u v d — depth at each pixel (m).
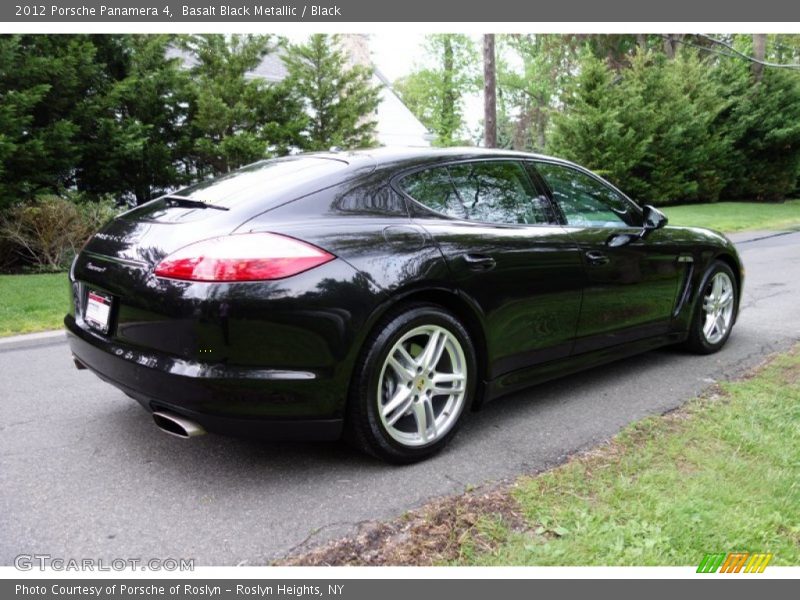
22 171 9.95
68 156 10.59
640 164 22.64
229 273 2.37
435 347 2.87
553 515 2.36
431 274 2.76
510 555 2.14
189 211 2.79
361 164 2.97
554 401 3.68
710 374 4.13
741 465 2.71
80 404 3.69
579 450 2.97
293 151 14.62
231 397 2.39
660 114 22.48
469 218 3.12
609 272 3.64
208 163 14.20
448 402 2.98
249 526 2.35
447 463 2.87
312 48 15.34
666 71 23.91
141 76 12.44
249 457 2.95
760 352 4.63
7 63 9.53
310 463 2.88
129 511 2.46
